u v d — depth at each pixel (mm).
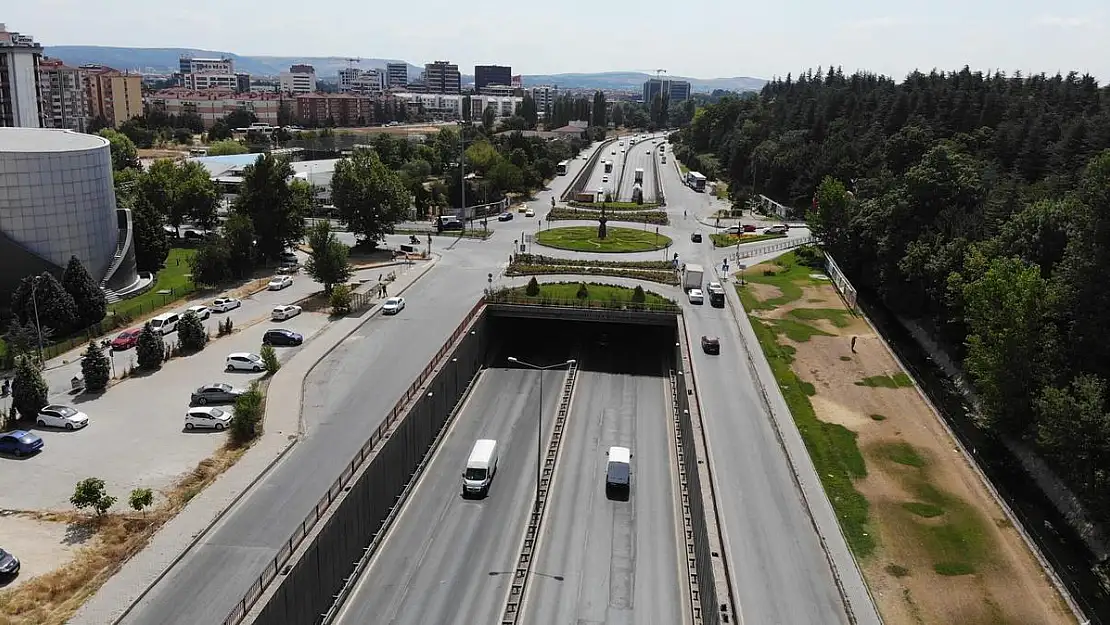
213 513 64562
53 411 81062
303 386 91875
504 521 78062
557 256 160250
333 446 77250
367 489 72000
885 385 99375
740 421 86812
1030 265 95125
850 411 91250
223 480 69875
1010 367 83625
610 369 122250
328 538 63094
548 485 85188
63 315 107312
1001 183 139875
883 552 64062
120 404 87188
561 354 128500
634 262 154875
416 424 86812
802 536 65438
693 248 170875
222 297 127062
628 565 71438
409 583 67938
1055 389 73438
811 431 85000
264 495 67938
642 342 135125
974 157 182250
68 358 100625
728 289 138875
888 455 80875
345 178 164875
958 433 86875
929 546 65312
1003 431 88500
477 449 85500
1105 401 75000
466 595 66562
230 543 60875
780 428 85312
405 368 98438
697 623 63594
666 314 122312
